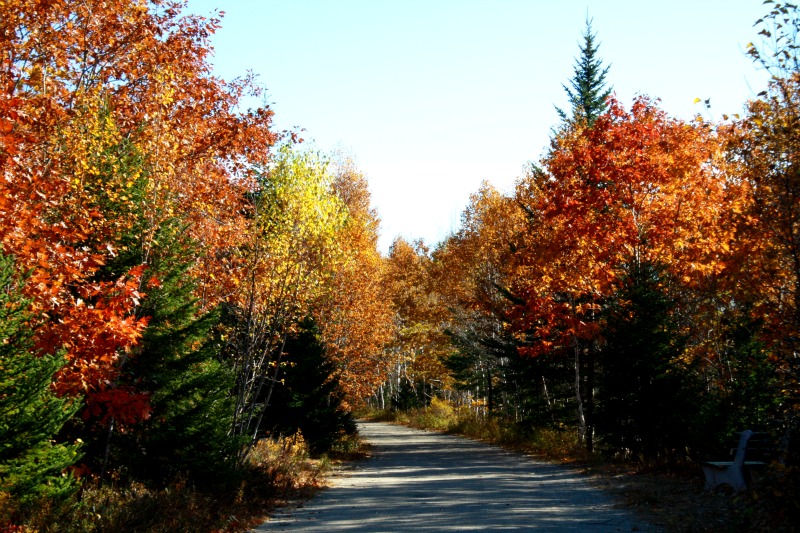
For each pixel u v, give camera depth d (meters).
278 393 25.72
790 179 11.07
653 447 17.12
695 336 20.11
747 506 8.72
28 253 9.48
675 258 22.00
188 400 14.47
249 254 19.30
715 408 14.79
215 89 19.59
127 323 9.95
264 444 21.19
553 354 26.58
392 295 54.94
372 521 10.72
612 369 17.95
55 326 9.62
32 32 14.41
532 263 26.11
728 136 13.24
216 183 19.62
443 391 65.69
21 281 9.77
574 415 28.16
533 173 33.66
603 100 34.59
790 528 7.64
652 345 17.16
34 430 9.39
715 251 20.28
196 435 13.76
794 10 11.21
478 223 39.47
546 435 26.61
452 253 44.09
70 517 8.79
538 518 10.23
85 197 13.02
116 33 17.09
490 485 15.55
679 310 21.50
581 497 12.66
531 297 25.05
